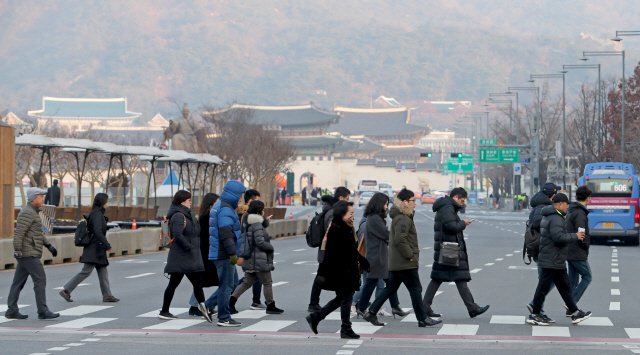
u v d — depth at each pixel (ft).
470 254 148.36
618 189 176.86
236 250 62.54
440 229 67.00
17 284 67.41
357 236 71.72
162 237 67.92
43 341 57.06
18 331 61.31
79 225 77.87
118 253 137.18
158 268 115.03
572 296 68.90
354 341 57.52
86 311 72.02
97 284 93.86
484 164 588.91
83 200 328.08
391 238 63.00
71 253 124.36
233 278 72.18
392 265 62.80
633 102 343.05
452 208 66.64
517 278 103.76
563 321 67.31
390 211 63.57
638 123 314.96
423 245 172.96
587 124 376.89
